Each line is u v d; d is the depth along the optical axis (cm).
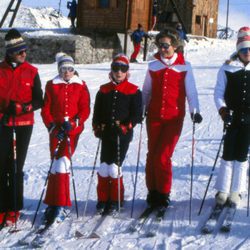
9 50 492
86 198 580
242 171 528
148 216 516
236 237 470
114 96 516
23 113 494
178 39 527
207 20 3366
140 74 1614
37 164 729
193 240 465
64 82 519
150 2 2355
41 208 558
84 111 522
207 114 1074
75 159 749
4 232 496
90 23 2266
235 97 514
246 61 514
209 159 734
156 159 521
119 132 509
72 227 501
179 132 532
